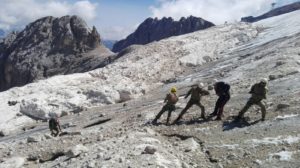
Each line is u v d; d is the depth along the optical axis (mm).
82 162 14805
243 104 22406
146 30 179750
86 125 29562
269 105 20594
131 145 15805
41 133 30422
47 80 48312
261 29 65812
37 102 41719
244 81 29672
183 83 40625
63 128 31109
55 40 119000
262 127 17281
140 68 50688
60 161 16781
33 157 19422
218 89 20516
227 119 19953
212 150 15484
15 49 122438
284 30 56469
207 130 18500
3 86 119750
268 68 31297
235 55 49250
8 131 37875
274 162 13305
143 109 30203
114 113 32656
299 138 14961
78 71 106375
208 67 46812
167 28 172250
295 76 25844
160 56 53719
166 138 18234
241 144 15578
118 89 42688
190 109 24781
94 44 117688
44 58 115438
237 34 61344
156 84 45938
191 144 16250
